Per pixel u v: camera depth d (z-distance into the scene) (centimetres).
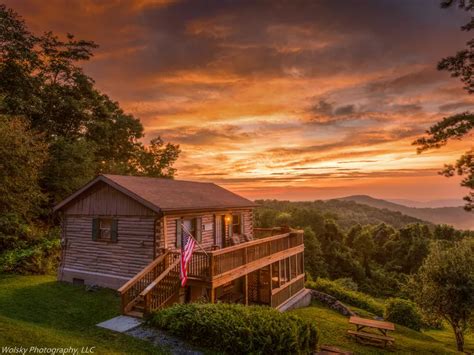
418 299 1459
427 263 1461
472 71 1046
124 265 1226
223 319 807
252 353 745
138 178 1459
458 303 1318
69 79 2639
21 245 1636
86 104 2684
